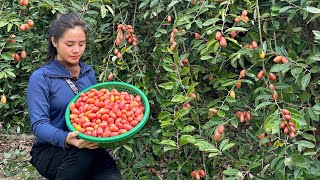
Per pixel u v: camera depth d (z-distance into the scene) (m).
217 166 2.53
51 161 2.04
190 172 2.43
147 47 2.83
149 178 2.63
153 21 2.76
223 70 2.41
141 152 2.54
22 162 3.23
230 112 2.29
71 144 1.93
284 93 2.12
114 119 1.98
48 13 3.08
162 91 2.62
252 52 2.06
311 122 2.35
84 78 2.18
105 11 2.52
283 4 2.24
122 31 2.59
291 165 1.93
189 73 2.44
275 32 2.37
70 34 1.97
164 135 2.25
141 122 1.97
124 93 2.14
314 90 2.29
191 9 2.31
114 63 2.61
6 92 3.39
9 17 2.60
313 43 2.38
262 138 2.14
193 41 2.39
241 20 2.15
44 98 1.99
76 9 2.64
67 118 2.00
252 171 2.18
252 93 2.29
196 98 2.39
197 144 2.03
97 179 2.07
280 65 1.99
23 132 3.59
